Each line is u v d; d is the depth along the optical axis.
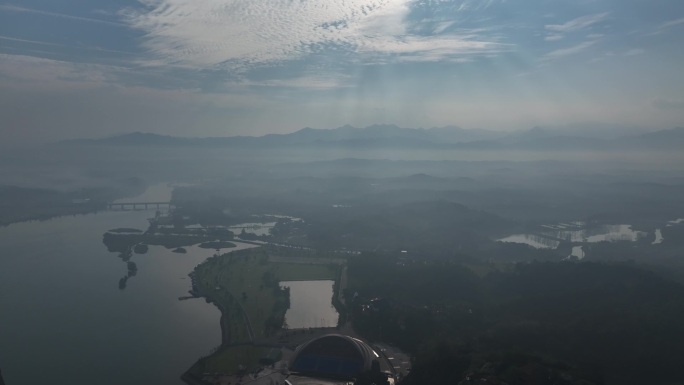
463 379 185.25
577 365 193.12
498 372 181.88
